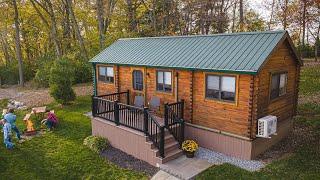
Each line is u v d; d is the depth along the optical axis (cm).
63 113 1912
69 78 2086
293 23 2855
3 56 5388
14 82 3853
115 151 1314
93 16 3947
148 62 1408
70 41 3766
